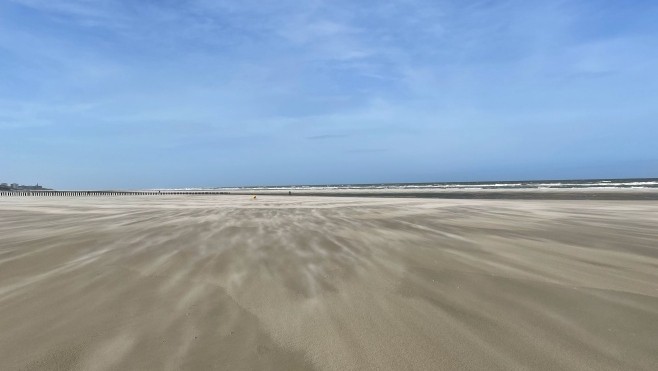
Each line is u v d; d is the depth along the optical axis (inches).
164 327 151.6
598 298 187.3
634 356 130.6
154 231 392.2
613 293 194.5
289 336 145.4
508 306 177.3
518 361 127.1
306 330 150.9
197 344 137.6
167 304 177.0
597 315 165.9
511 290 200.5
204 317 162.2
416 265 252.5
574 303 180.7
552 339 143.2
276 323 157.2
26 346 134.6
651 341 141.4
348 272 235.0
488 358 129.1
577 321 159.6
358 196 1536.7
